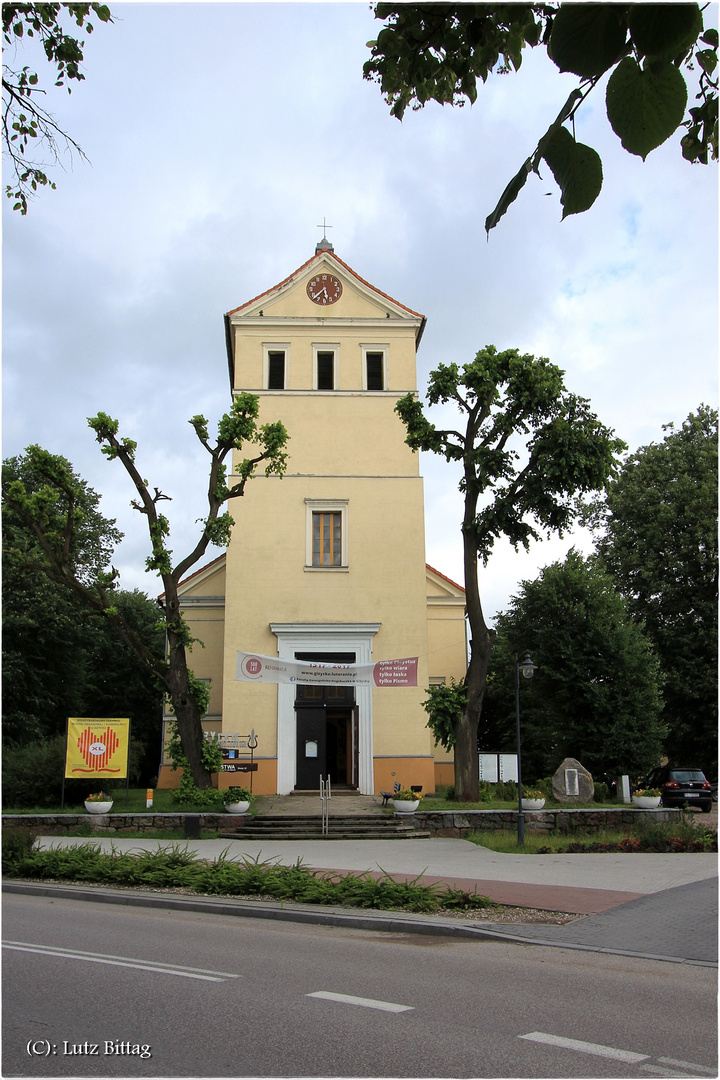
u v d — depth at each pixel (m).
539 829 21.38
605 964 8.64
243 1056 5.52
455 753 24.52
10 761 25.75
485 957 8.95
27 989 7.29
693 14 2.03
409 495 30.11
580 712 32.75
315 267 31.95
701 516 37.78
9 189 8.16
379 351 31.58
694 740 36.88
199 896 13.10
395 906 11.73
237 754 26.55
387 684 24.89
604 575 35.03
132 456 24.19
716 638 36.25
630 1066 5.43
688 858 17.06
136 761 37.31
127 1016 6.45
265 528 29.48
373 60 4.00
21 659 33.81
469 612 25.23
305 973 8.02
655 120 2.18
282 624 28.41
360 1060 5.45
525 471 25.02
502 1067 5.36
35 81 7.91
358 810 22.84
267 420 30.55
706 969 8.45
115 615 23.97
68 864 15.30
